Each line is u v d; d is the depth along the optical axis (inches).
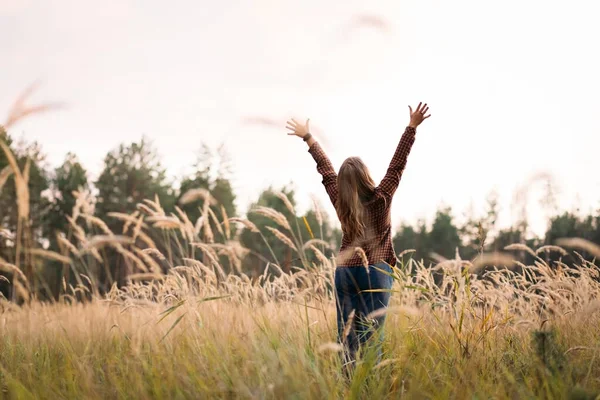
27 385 147.8
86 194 191.9
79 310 226.5
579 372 137.2
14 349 185.2
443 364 154.0
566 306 187.0
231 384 135.3
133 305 209.3
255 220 977.5
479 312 180.7
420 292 185.0
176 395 130.0
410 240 2635.3
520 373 150.2
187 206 1724.9
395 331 175.8
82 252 190.1
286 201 178.1
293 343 158.1
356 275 166.6
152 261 189.0
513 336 177.2
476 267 164.7
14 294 205.3
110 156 1825.8
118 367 161.3
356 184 168.1
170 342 180.7
